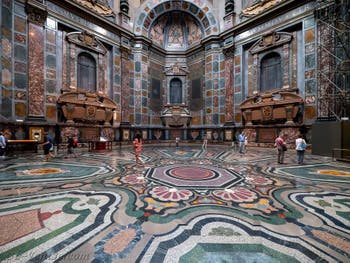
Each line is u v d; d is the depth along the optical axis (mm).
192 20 17750
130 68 15484
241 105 13750
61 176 4762
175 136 17656
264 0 12766
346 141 7555
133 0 15680
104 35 13516
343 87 9188
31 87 9742
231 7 14758
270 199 3227
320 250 1845
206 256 1761
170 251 1833
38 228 2230
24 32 9555
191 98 17781
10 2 8984
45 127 10172
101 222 2396
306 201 3141
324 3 9781
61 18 11102
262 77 13430
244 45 14086
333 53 9477
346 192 3594
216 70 15617
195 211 2744
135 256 1754
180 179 4543
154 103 17281
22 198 3209
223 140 14930
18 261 1666
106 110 13133
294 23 11352
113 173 5133
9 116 8883
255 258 1733
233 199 3232
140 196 3361
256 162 7023
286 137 11445
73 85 11695
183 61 18500
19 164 6383
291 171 5445
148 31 16578
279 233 2158
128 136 14812
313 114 10477
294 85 11523
